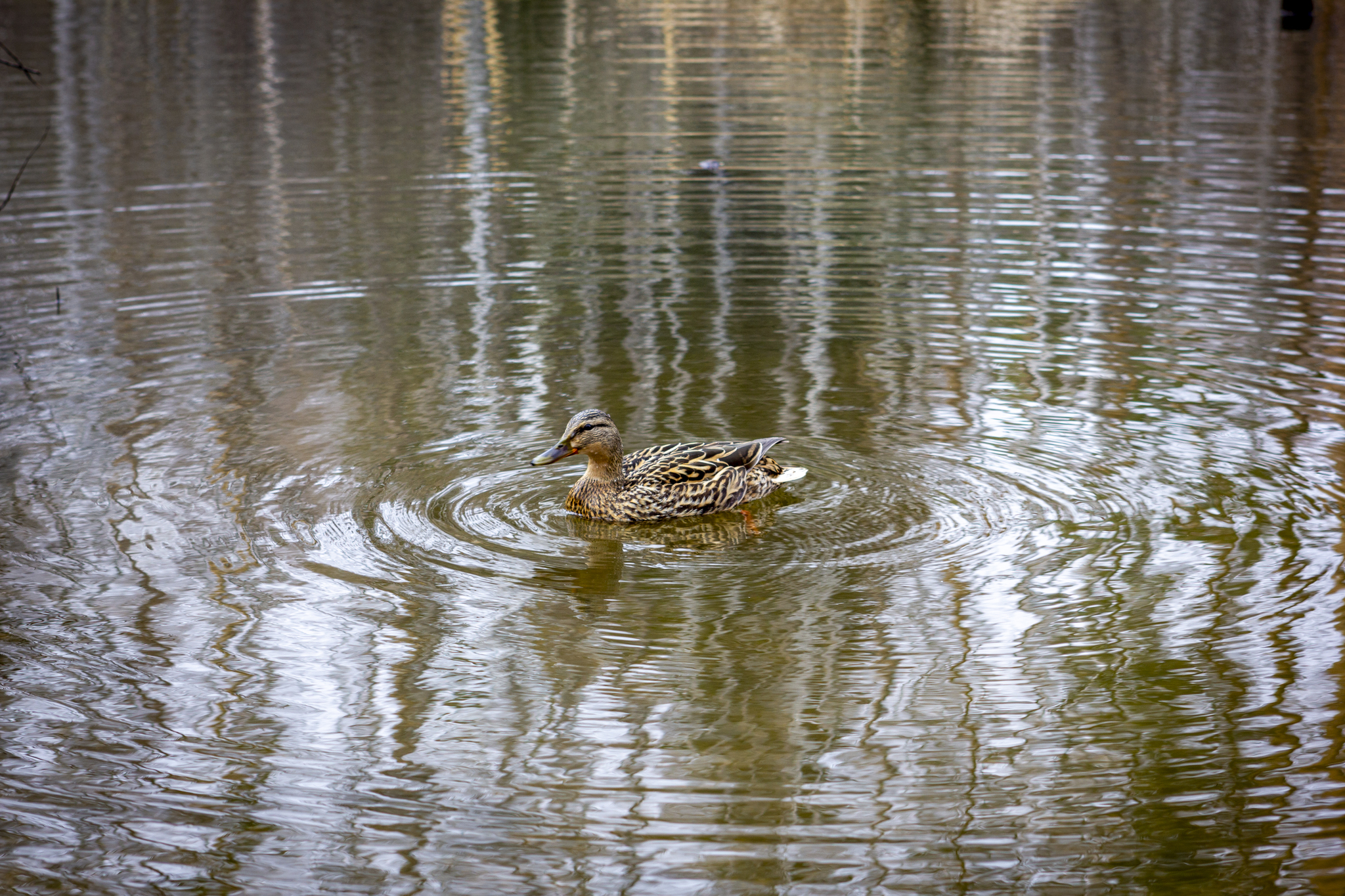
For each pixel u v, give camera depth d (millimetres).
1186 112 28547
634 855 7758
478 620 10383
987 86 31875
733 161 25500
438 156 25781
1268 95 29797
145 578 10930
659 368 15719
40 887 7539
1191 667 9578
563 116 29203
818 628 10234
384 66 34281
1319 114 27875
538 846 7836
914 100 30531
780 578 11039
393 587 10867
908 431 13922
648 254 20172
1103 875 7555
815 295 18359
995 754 8664
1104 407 14492
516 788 8367
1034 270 19219
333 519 12016
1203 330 16812
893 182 23906
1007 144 26375
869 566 11188
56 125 27359
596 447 12062
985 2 43844
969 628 10172
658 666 9734
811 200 22969
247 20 40438
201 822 8062
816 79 33031
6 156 24938
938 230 21266
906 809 8148
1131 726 8914
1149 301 17875
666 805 8211
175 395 14891
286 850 7805
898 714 9102
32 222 21344
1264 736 8773
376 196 23109
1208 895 7398
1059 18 40781
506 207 22578
